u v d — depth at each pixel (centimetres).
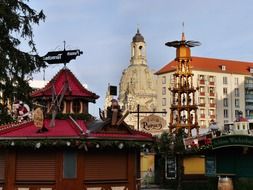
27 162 2092
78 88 2420
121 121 2194
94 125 2208
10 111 2867
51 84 2414
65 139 2025
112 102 2236
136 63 16225
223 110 12250
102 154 2166
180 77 5597
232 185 2617
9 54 2777
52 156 2088
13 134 2059
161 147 3691
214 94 12188
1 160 2122
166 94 12812
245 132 3036
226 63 12738
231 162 2789
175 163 3603
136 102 14375
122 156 2230
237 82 12562
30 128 2172
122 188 2202
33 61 2888
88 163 2120
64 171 2073
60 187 2059
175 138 3716
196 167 3294
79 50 2445
